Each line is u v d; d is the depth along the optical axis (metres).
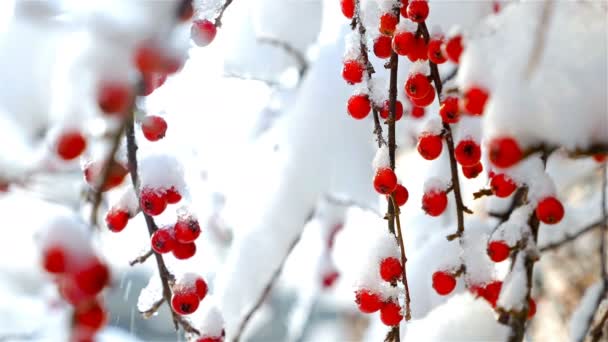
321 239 0.97
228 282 0.78
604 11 0.60
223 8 0.63
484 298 0.66
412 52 0.64
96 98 0.52
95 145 0.58
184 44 0.54
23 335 0.64
